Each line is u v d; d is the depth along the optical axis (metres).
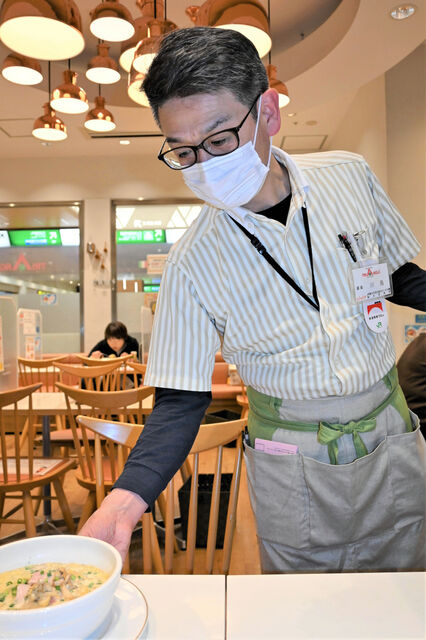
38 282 7.49
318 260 1.07
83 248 7.38
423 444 1.22
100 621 0.57
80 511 3.42
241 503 3.35
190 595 0.76
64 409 2.84
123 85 5.13
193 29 0.86
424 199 4.61
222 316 1.12
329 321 1.07
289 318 1.09
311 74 4.48
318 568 1.19
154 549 1.60
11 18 2.63
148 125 5.68
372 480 1.14
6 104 4.95
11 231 7.51
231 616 0.70
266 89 0.95
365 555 1.20
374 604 0.72
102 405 2.49
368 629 0.67
